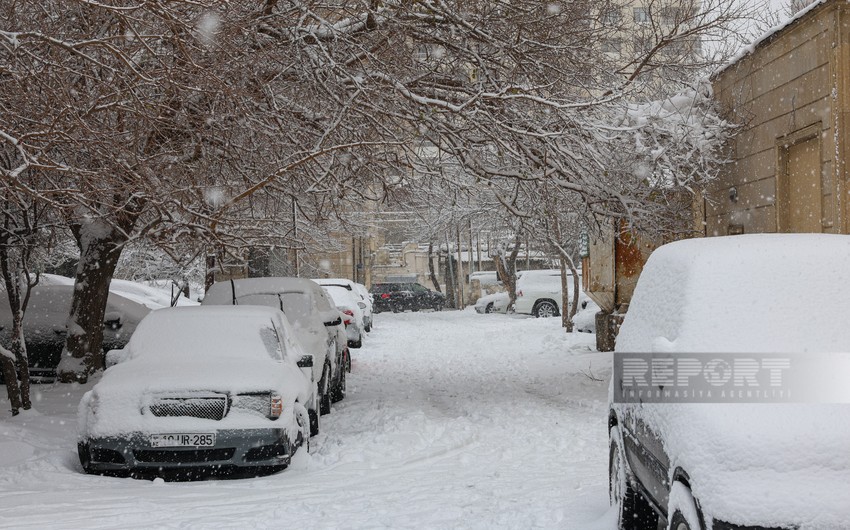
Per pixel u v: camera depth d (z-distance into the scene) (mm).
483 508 7223
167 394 8812
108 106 9406
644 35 16219
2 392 14875
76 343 15508
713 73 16766
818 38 12641
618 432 6195
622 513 5961
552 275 40656
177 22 8953
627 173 14453
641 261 21141
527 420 12500
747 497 4102
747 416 4387
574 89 14938
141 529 6562
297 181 14164
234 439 8742
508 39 12969
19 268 13914
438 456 10188
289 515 7113
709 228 17250
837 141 12094
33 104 9883
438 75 13688
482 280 58812
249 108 11773
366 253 65438
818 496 4082
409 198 15453
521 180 14438
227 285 14297
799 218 13766
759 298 5172
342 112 11547
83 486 8320
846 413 4367
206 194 11914
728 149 16297
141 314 17312
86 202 10719
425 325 37250
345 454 10117
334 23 12820
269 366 9578
